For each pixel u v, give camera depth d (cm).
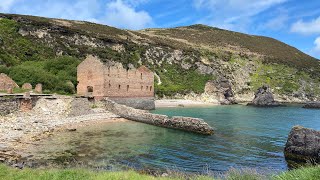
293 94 13162
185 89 10669
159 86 10431
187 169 2377
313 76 14900
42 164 2277
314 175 1194
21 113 4434
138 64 11781
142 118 4825
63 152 2717
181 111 7031
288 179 1247
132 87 6688
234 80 13400
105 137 3503
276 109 8512
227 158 2770
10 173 1622
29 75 6588
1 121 3869
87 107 5375
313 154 2525
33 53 9238
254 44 19200
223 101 10394
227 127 4669
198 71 12669
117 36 13250
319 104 9094
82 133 3697
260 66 14988
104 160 2509
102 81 6016
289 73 14762
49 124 4062
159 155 2792
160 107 7975
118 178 1513
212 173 2177
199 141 3497
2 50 8162
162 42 14338
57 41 10512
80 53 10525
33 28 10394
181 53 13412
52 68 7862
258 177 1479
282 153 2986
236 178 1512
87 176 1547
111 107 5628
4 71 6544
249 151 3053
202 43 17288
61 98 5156
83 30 12062
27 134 3369
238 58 15200
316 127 4881
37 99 4881
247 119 5797
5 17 10625
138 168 2312
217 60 14375
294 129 2744
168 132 4003
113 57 11225
